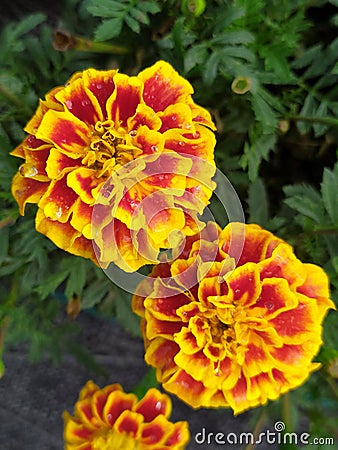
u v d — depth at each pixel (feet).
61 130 0.62
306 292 0.65
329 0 0.78
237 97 0.79
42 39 0.81
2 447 1.11
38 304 0.87
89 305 0.82
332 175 0.76
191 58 0.75
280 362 0.64
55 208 0.62
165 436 0.68
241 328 0.63
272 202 0.92
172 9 0.76
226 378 0.63
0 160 0.76
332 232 0.78
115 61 0.81
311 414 0.83
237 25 0.78
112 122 0.63
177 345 0.65
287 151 0.91
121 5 0.74
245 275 0.63
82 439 0.69
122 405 0.68
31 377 1.11
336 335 0.78
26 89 0.82
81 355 0.91
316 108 0.84
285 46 0.78
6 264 0.83
